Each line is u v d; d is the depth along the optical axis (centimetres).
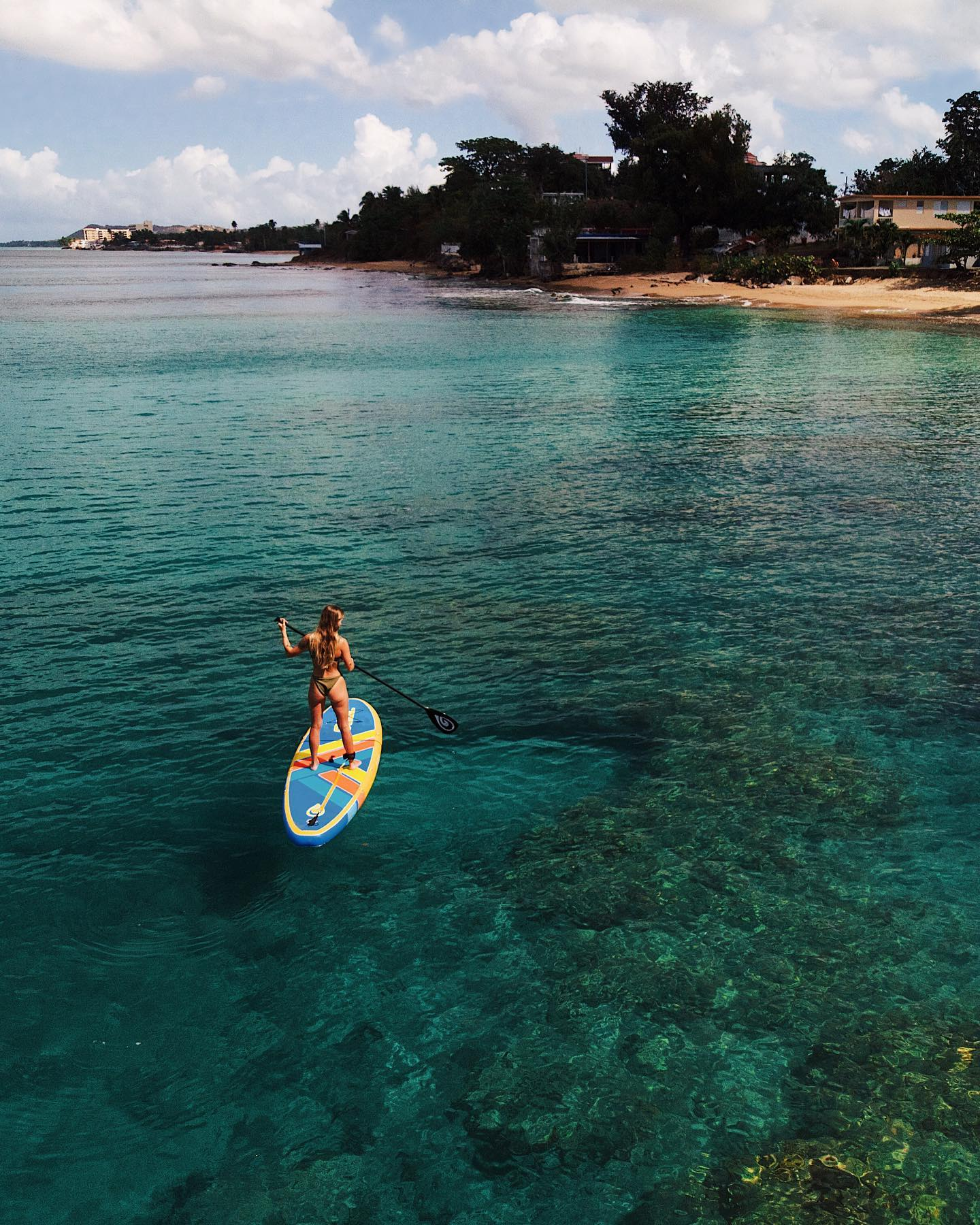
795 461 2691
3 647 1466
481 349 5681
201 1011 798
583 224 13075
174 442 2978
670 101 14900
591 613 1622
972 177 11962
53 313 9206
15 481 2453
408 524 2111
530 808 1090
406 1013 795
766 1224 616
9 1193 641
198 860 991
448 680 1384
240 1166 664
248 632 1541
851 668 1414
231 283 15612
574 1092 718
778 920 900
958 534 1998
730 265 10262
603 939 879
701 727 1260
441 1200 638
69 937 877
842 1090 714
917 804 1087
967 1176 644
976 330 6175
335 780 1099
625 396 3894
